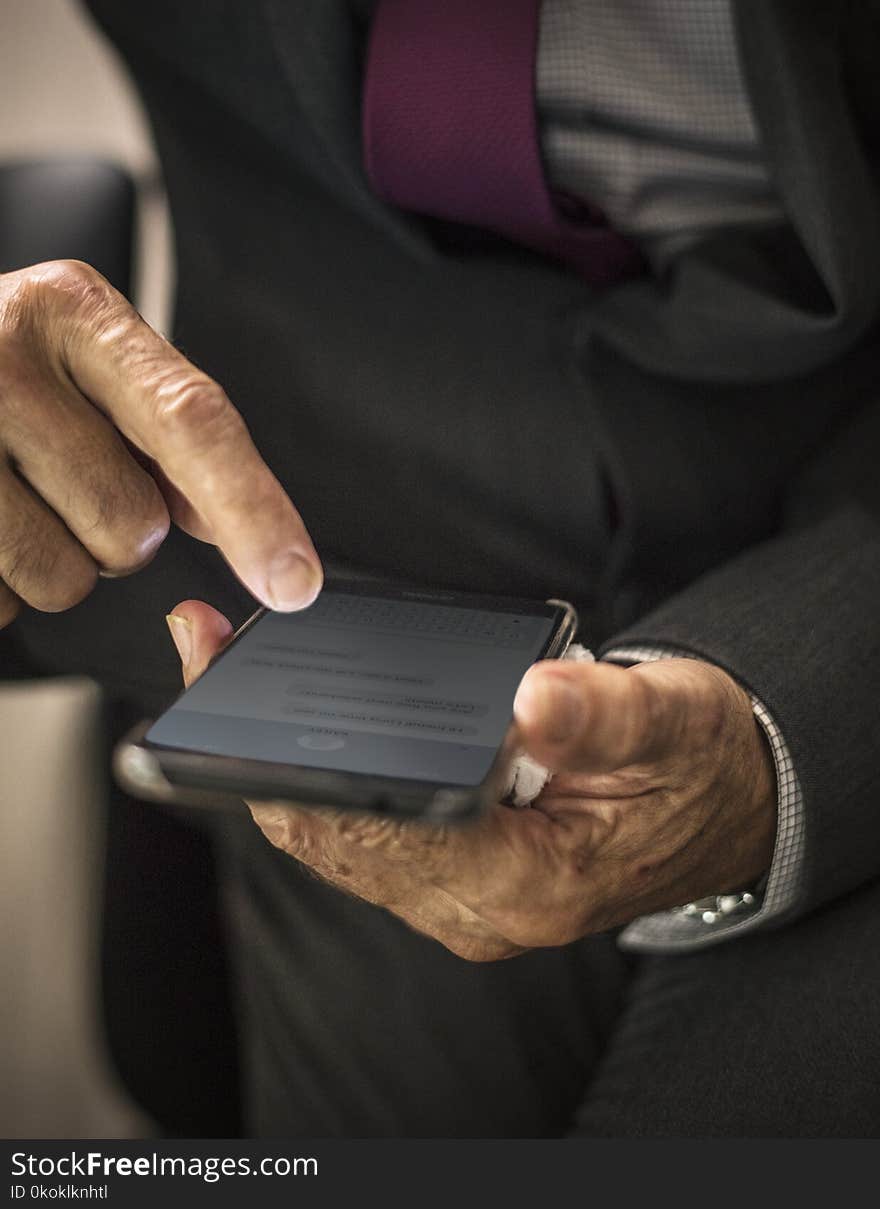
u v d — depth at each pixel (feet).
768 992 2.26
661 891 2.22
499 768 1.91
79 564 2.22
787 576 2.37
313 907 2.66
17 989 3.89
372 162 2.63
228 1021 2.78
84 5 2.77
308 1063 2.72
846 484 2.56
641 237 2.68
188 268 2.78
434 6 2.57
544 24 2.57
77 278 2.13
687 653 2.24
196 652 2.16
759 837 2.25
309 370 2.66
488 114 2.56
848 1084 2.16
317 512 2.53
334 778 1.90
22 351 2.11
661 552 2.60
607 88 2.58
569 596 2.60
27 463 2.14
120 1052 2.75
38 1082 3.67
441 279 2.73
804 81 2.44
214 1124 2.79
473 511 2.58
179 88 2.76
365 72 2.63
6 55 5.47
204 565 2.51
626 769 2.12
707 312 2.55
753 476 2.64
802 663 2.24
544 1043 2.67
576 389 2.60
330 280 2.73
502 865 2.09
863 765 2.23
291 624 2.16
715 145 2.61
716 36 2.55
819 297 2.60
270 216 2.77
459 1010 2.66
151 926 2.75
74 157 2.85
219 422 2.05
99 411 2.15
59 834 4.20
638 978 2.54
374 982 2.67
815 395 2.68
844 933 2.27
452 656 2.10
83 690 4.62
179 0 2.69
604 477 2.59
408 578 2.50
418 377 2.63
